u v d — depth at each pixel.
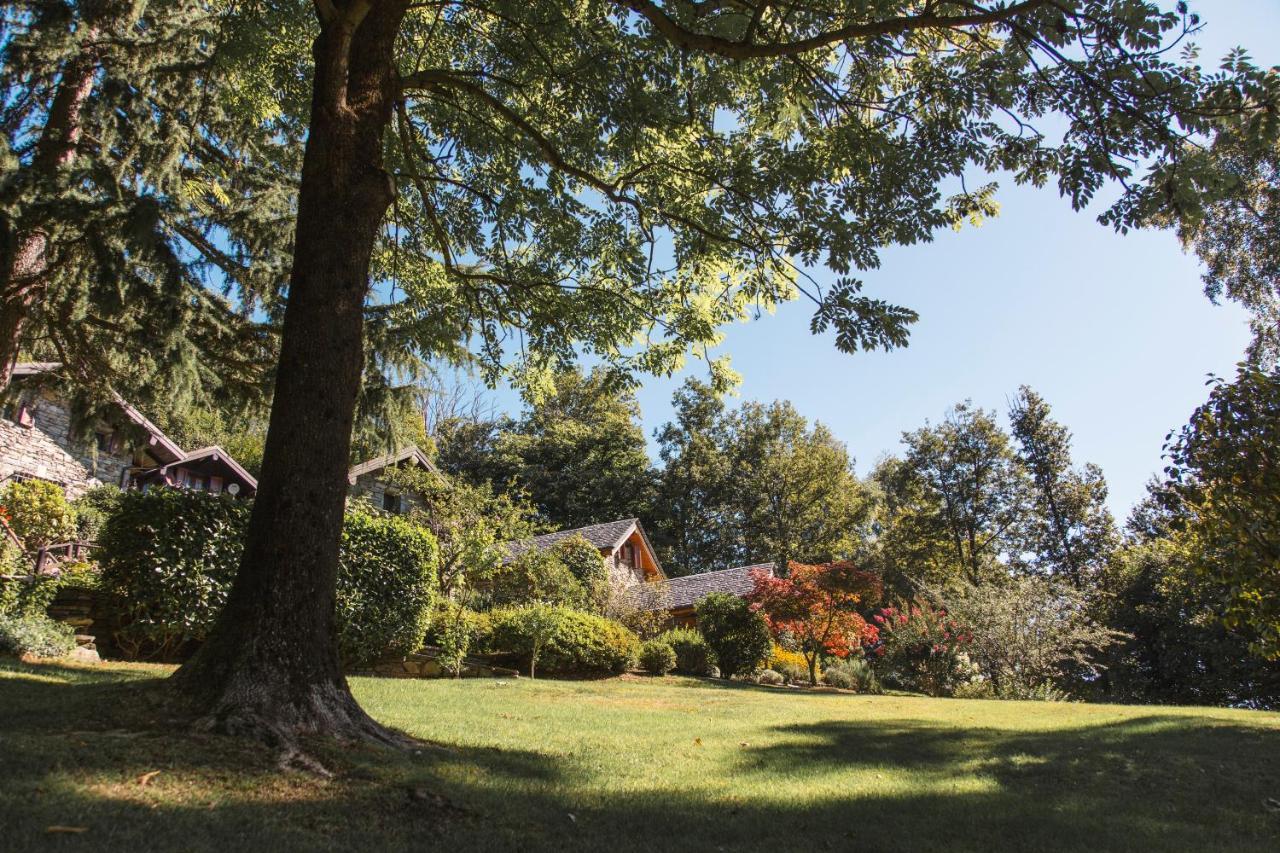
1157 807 4.59
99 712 4.02
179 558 9.00
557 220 10.04
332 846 2.82
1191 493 7.20
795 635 21.06
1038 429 38.97
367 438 11.27
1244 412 6.70
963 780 5.27
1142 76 5.95
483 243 10.62
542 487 47.38
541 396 12.22
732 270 10.04
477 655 14.09
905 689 20.97
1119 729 8.02
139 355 10.01
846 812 4.13
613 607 22.09
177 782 3.27
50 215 8.30
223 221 10.44
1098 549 36.31
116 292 8.60
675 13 7.11
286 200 10.89
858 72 7.91
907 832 3.77
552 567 20.39
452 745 5.14
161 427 21.77
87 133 10.02
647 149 8.70
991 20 5.95
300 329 4.94
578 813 3.75
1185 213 6.34
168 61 9.77
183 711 4.06
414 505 18.19
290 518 4.58
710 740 6.57
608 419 50.22
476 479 47.53
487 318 10.79
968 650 19.03
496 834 3.24
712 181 8.31
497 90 9.36
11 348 9.74
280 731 4.02
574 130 9.02
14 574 8.80
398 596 11.10
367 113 5.54
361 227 5.26
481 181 10.12
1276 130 5.72
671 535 49.81
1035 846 3.61
